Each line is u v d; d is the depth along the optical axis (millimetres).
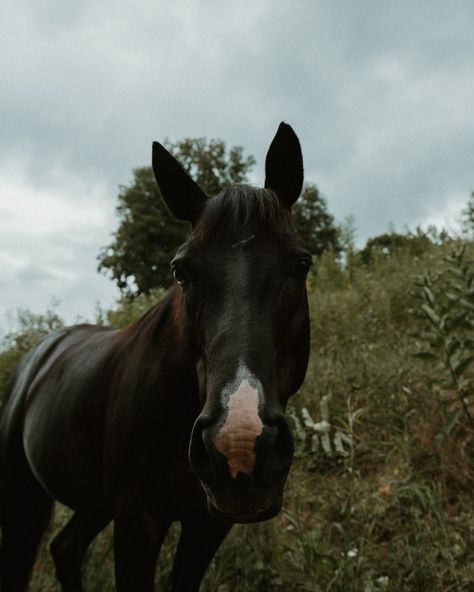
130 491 2000
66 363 2760
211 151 23391
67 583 2838
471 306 3291
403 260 7141
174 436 1933
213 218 1735
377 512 2920
